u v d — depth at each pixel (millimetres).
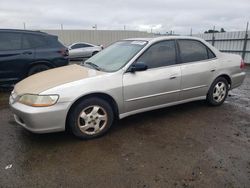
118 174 2711
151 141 3504
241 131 3871
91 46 17547
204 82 4645
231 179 2615
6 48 6172
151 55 4039
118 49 4398
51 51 6785
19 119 3438
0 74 6141
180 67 4273
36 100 3164
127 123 4172
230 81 5109
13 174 2705
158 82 3982
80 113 3420
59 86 3273
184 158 3031
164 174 2709
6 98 5859
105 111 3611
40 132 3217
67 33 23844
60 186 2510
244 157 3068
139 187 2492
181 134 3742
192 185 2521
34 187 2494
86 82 3412
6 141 3500
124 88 3678
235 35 15148
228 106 5176
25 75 6480
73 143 3438
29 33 6562
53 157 3068
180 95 4359
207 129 3936
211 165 2879
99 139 3574
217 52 4906
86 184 2543
